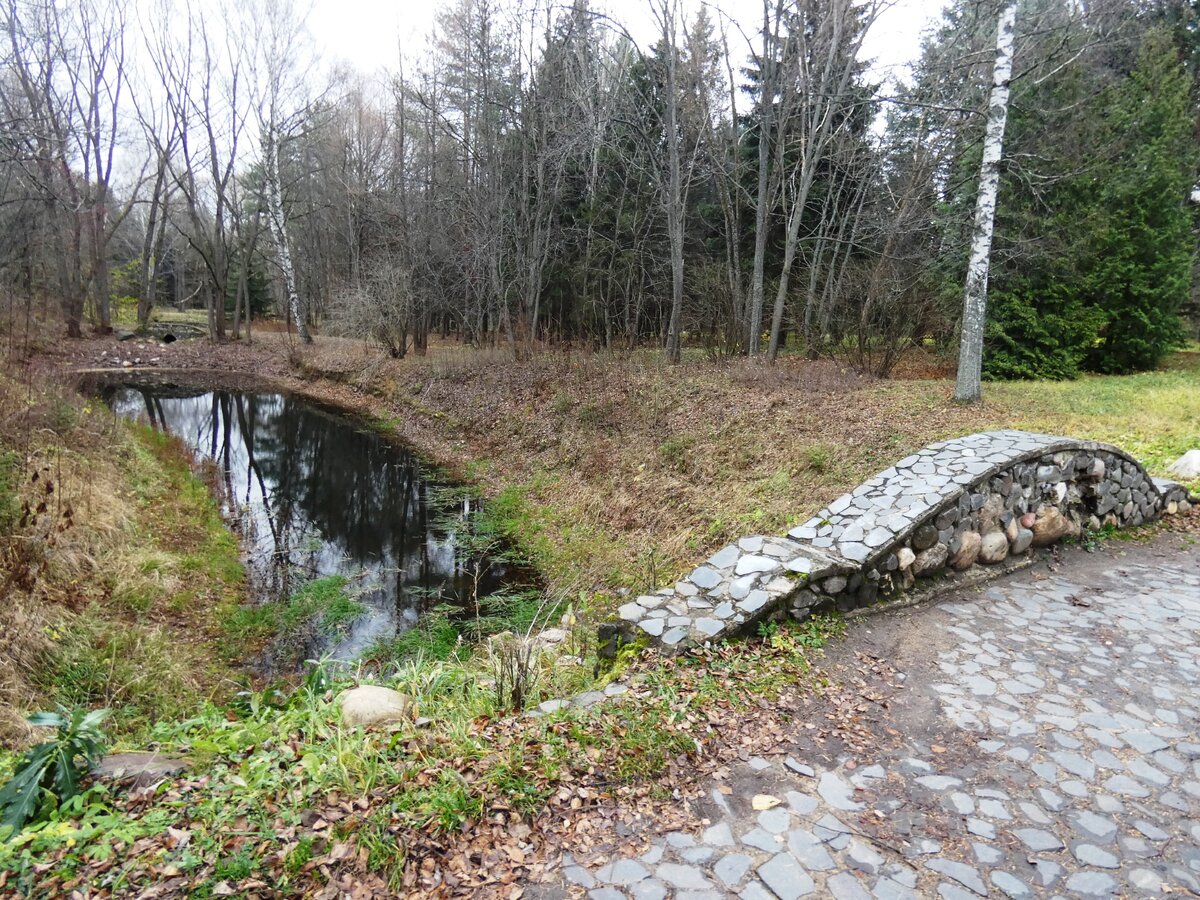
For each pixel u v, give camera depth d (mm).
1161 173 13789
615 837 2645
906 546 4965
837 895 2363
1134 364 15070
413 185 23891
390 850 2414
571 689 4117
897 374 14508
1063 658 4207
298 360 24688
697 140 16812
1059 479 6008
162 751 3371
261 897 2191
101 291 27531
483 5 24094
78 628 5465
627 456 10836
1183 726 3479
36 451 8062
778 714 3557
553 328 22188
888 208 17875
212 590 7348
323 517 10703
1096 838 2678
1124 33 16141
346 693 3693
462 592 7957
